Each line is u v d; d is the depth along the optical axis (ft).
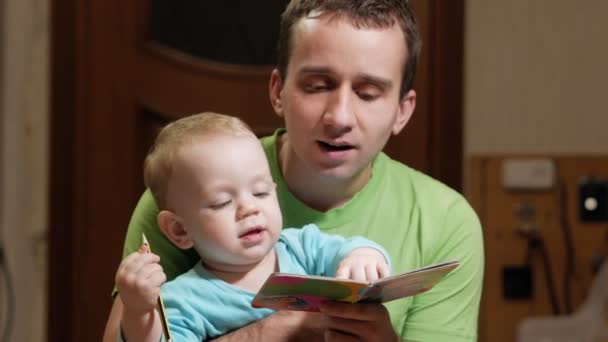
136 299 7.11
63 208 16.39
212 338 8.09
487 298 16.24
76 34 16.22
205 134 8.09
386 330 7.58
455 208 8.89
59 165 16.35
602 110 16.21
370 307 7.47
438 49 16.10
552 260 16.22
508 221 16.21
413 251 8.68
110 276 16.49
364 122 7.90
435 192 8.98
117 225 16.48
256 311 8.05
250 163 8.01
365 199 8.75
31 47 16.33
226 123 8.24
